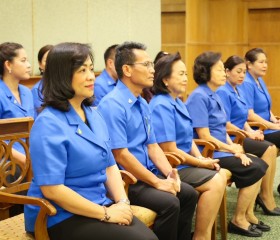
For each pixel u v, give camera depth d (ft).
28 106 11.40
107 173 8.09
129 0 20.79
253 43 26.96
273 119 16.43
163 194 9.00
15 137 8.82
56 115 7.19
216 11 26.78
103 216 7.23
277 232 12.50
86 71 7.28
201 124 12.20
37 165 6.97
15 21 15.43
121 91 9.60
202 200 10.36
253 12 26.73
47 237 7.22
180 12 27.27
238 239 12.00
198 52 25.64
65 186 7.06
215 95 12.69
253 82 16.07
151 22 22.26
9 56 10.91
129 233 7.18
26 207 7.38
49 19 16.81
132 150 9.61
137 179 9.44
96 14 19.07
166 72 10.86
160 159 10.04
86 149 7.27
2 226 7.90
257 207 14.53
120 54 9.61
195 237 10.48
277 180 17.42
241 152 12.37
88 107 7.84
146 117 9.88
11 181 9.40
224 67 13.85
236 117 14.51
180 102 11.32
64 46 7.27
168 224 8.87
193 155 11.40
